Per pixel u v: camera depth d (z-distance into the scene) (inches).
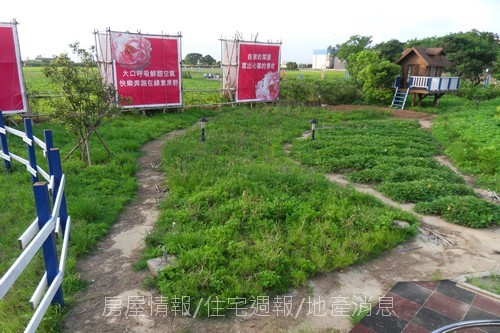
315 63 3499.0
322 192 277.0
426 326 145.8
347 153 403.9
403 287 172.1
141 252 200.8
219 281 164.7
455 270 188.5
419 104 852.6
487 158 380.5
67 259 186.1
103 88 338.0
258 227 219.3
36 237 124.3
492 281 177.2
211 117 633.6
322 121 639.1
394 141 461.7
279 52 775.7
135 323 147.1
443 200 265.3
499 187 315.6
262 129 526.0
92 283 173.3
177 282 162.9
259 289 162.9
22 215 233.1
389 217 234.7
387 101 872.3
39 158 345.4
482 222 238.2
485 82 1389.0
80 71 330.6
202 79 1515.7
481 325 113.3
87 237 205.8
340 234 214.2
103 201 260.7
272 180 290.2
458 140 474.9
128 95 594.9
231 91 753.0
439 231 232.8
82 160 342.3
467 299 163.2
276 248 191.6
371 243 203.0
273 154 392.5
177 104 653.9
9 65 482.3
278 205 242.2
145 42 595.5
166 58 623.8
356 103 893.2
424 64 852.0
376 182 327.3
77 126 330.6
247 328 145.6
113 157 359.9
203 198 255.6
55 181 198.2
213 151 390.0
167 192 288.5
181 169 325.1
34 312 130.4
